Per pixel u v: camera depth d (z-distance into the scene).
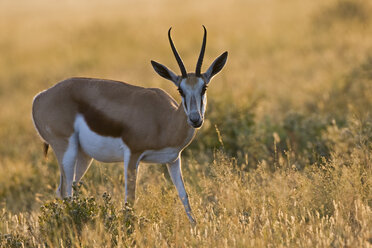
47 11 156.50
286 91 44.59
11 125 47.88
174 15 113.31
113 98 22.56
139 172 26.03
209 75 21.95
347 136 26.56
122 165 28.84
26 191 29.84
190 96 20.64
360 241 15.67
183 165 28.72
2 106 57.38
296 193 20.53
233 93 37.16
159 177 24.95
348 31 68.31
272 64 58.69
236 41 78.19
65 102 23.33
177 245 17.06
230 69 57.28
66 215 18.39
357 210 18.28
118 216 18.89
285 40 73.12
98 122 22.55
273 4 109.94
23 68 80.38
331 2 82.19
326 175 21.14
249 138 29.89
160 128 21.86
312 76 49.66
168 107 22.06
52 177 29.98
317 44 65.56
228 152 29.75
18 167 32.12
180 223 18.91
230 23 95.06
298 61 57.66
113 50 87.56
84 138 23.12
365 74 39.78
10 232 20.30
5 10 170.75
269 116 34.78
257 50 69.81
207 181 22.42
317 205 20.00
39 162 31.48
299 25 81.31
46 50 93.81
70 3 184.62
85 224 17.98
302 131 30.80
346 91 39.09
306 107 38.94
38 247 17.77
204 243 16.75
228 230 17.61
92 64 77.94
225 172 21.20
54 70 75.38
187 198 22.20
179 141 21.94
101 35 100.88
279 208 19.25
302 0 104.00
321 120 31.55
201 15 107.75
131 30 101.62
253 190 21.31
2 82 72.06
